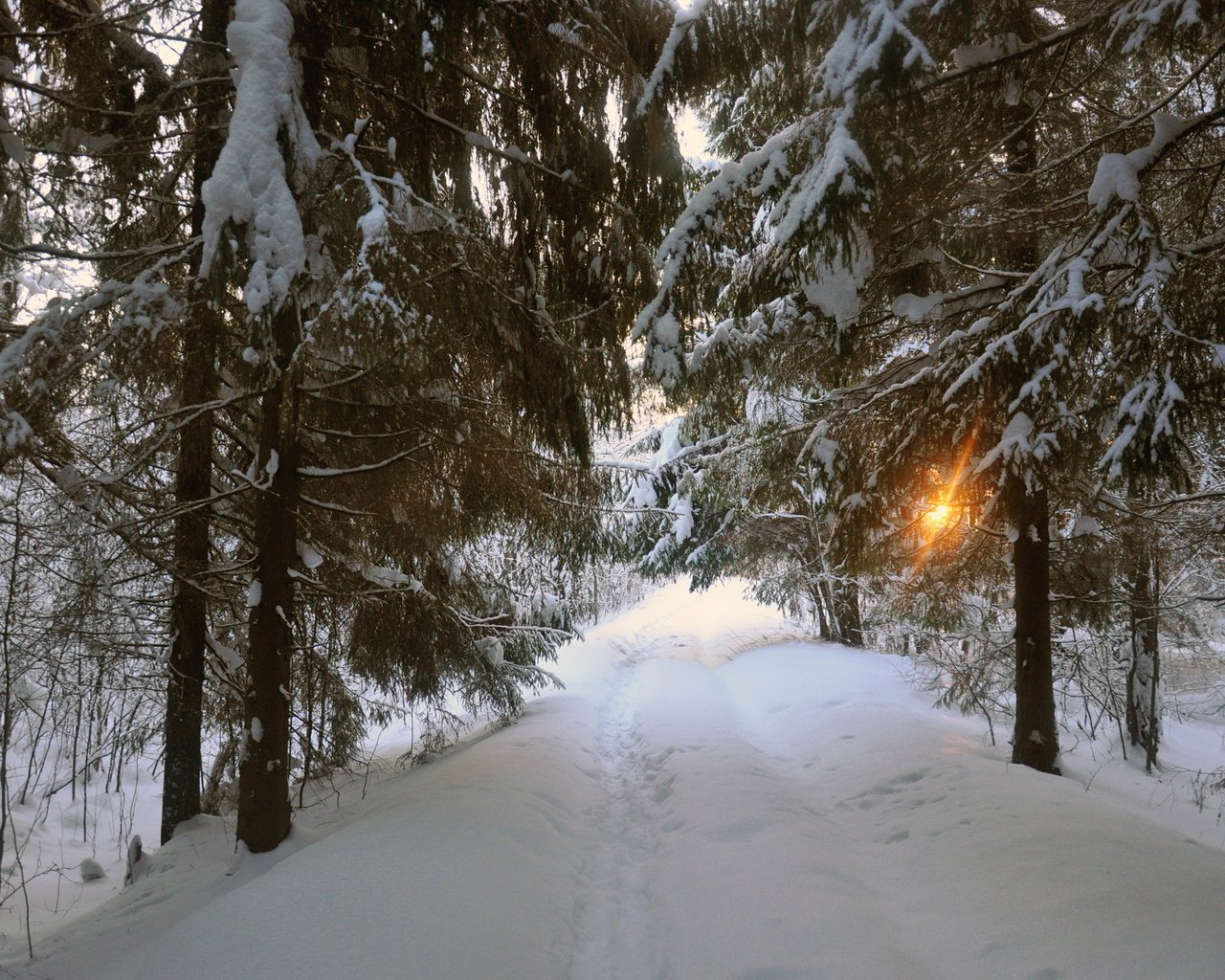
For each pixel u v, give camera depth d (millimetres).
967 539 8289
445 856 4289
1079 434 5031
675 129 6008
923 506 7988
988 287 6117
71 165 5461
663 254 5645
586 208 5980
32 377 4410
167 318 4609
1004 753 7836
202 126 5613
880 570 8586
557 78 5715
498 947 3441
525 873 4305
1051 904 3703
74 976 4160
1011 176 5789
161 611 6586
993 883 4102
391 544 6977
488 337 5598
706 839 5109
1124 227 4441
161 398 5629
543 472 7250
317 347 4473
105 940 4652
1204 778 8672
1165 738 11086
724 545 16062
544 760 7121
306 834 5520
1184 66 6133
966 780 5980
